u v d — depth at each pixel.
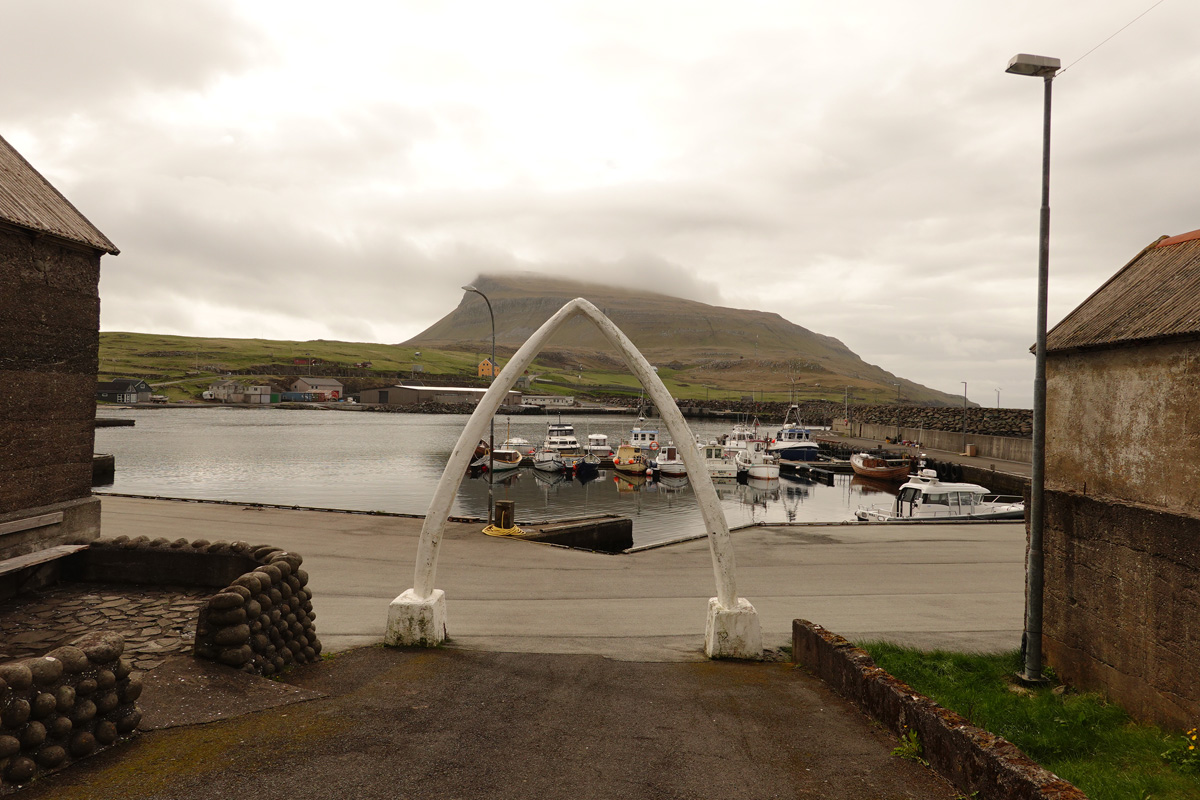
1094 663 9.04
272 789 4.89
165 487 52.41
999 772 4.82
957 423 92.88
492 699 7.21
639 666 9.03
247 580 7.61
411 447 89.19
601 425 149.00
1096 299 10.23
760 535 23.95
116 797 4.66
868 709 7.16
